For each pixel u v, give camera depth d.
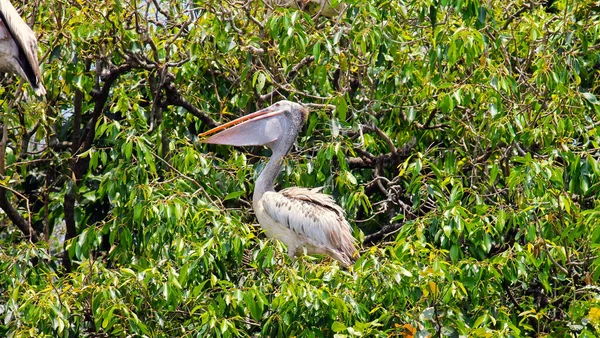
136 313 10.45
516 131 12.51
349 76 13.57
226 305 10.07
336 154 12.38
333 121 12.68
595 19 13.22
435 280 9.70
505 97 13.09
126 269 10.20
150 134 13.91
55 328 9.89
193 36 13.57
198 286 9.86
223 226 10.59
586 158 11.26
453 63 12.49
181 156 12.59
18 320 10.33
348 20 12.81
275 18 12.45
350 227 12.99
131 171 11.82
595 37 12.54
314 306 9.59
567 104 12.27
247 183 13.80
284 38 12.36
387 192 13.65
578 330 9.84
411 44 13.71
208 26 13.52
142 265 10.86
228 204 13.91
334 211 12.92
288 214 12.73
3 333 10.77
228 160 13.62
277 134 13.30
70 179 13.87
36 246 11.69
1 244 12.85
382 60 12.53
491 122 12.52
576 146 12.19
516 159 11.27
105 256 13.11
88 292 10.13
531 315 10.18
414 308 9.41
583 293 11.02
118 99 13.69
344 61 13.01
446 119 13.97
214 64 13.72
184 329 10.44
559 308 11.57
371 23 12.39
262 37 13.86
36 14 13.57
